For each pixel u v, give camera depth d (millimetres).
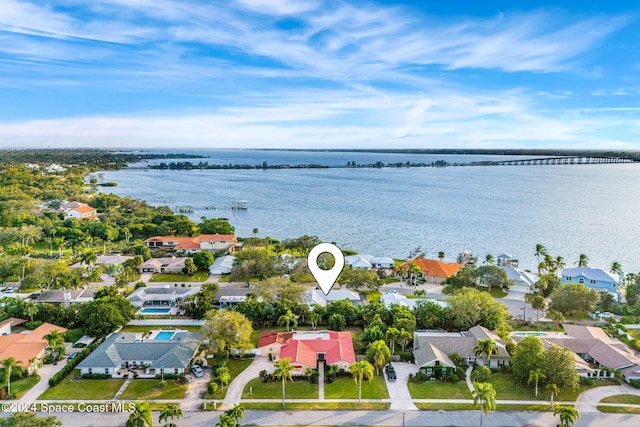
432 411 70125
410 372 82438
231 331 85625
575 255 177750
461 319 98250
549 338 90812
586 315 112625
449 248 190875
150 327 102750
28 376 79562
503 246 193375
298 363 80062
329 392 75438
